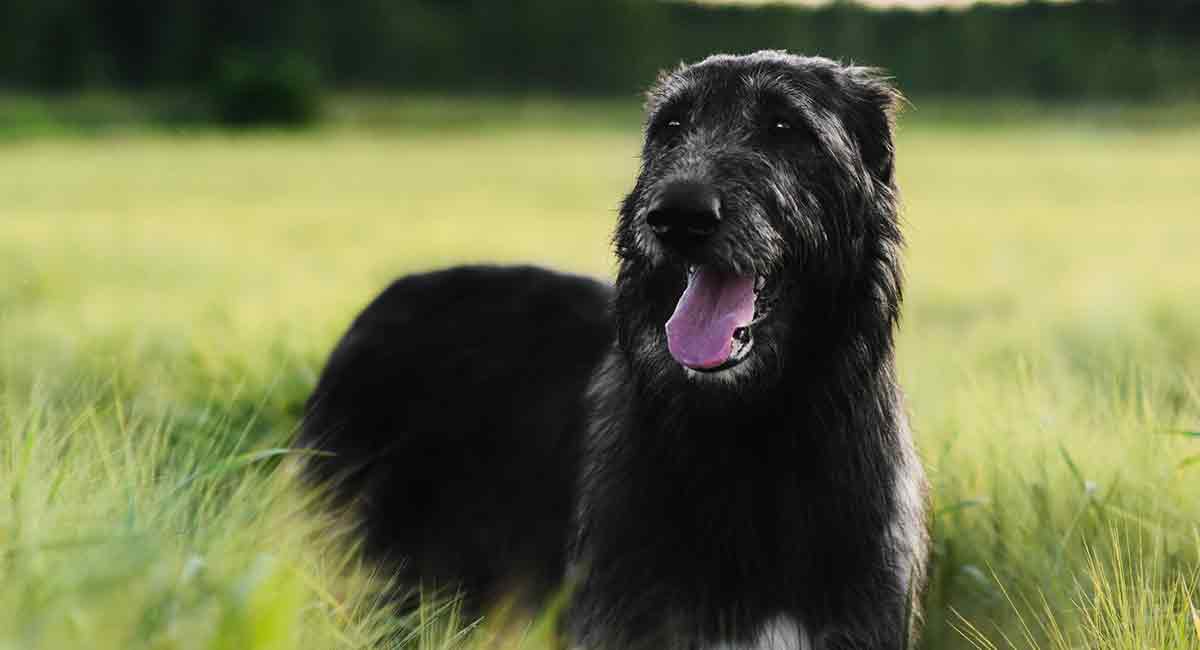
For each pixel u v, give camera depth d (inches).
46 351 388.8
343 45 5196.9
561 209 1561.3
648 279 192.5
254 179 2158.0
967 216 1448.1
